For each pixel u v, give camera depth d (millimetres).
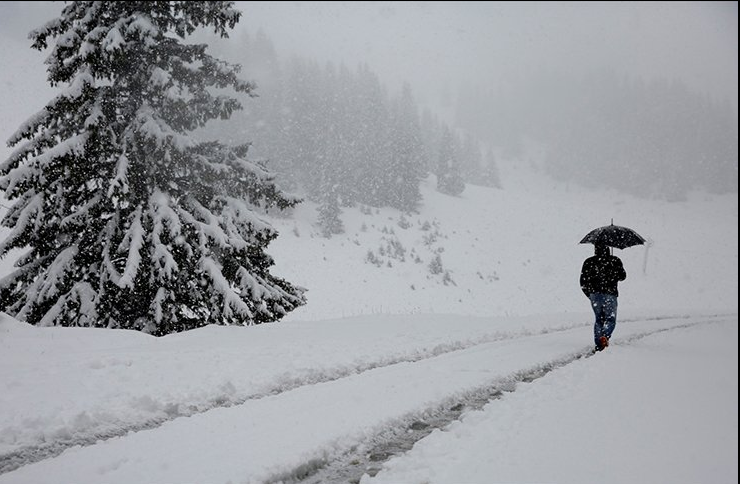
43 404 3482
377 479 2561
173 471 2551
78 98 8133
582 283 6906
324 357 5484
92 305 8430
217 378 4410
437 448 2986
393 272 38031
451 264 42875
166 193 9258
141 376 4352
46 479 2441
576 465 2740
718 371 5285
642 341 7672
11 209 8773
